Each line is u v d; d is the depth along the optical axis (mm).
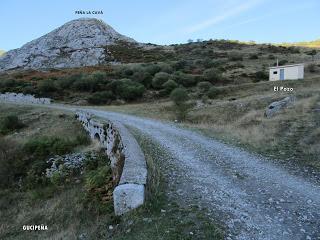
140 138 17156
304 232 7160
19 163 19781
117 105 41500
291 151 14023
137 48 100812
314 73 52281
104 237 7516
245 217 7836
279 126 18844
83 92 48062
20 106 38625
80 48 102125
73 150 20312
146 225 7457
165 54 89188
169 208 8250
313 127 17453
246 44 103375
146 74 51750
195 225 7336
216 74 51438
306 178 10758
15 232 11555
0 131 29500
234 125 21719
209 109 30141
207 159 13289
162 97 44188
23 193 16406
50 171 17609
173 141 16922
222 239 6777
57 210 12172
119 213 8266
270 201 8828
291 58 72500
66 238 8711
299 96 28531
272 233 7109
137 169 9398
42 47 107062
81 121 28141
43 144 20891
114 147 14281
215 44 104625
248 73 55594
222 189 9727
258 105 28062
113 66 68750
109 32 118125
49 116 32719
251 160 13070
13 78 58156
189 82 49562
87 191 12391
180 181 10438
